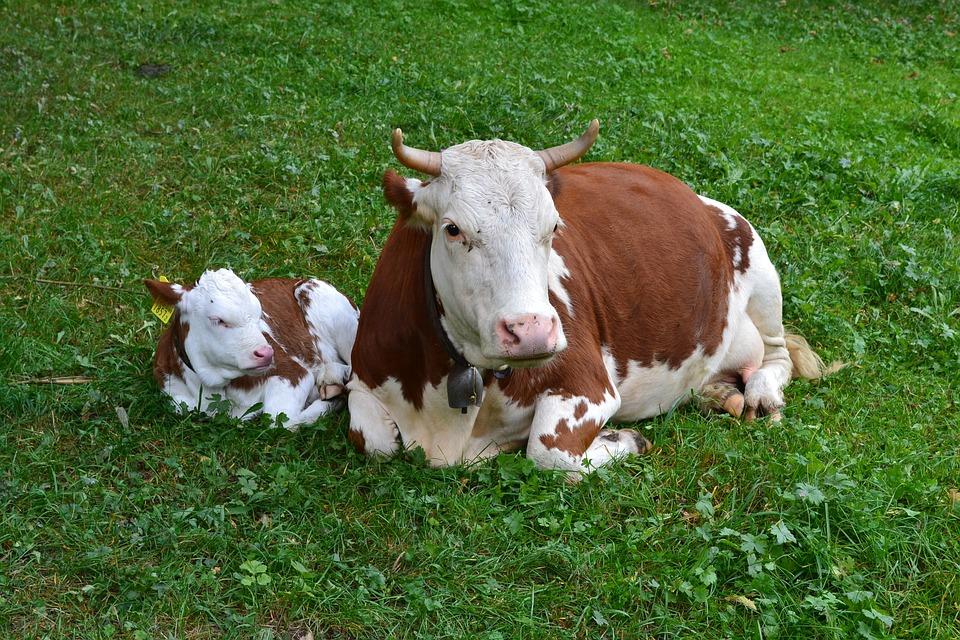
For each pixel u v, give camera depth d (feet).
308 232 23.07
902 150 33.88
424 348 14.98
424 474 15.35
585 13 48.83
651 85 39.19
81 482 14.74
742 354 19.08
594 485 15.19
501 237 12.69
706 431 16.98
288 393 16.67
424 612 12.73
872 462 16.08
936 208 27.43
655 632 12.76
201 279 15.87
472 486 15.47
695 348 17.94
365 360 15.93
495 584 13.19
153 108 29.96
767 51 48.93
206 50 36.22
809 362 19.39
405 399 15.72
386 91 32.99
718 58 45.65
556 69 38.81
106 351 18.34
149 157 26.09
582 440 15.55
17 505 14.29
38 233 22.15
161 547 13.57
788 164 28.19
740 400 17.81
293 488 14.70
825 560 13.55
